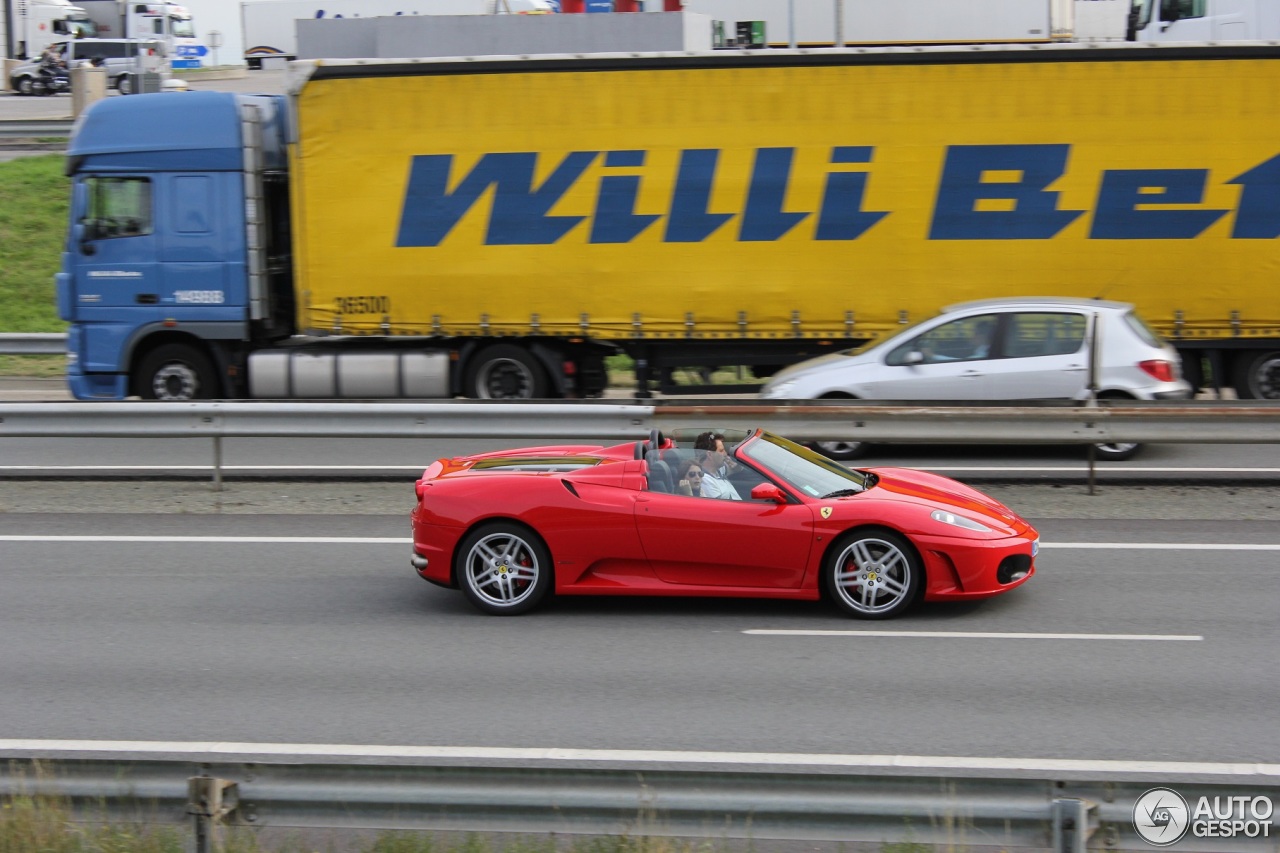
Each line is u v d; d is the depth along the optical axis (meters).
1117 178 29.97
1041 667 14.42
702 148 30.88
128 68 89.00
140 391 34.22
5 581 18.88
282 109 34.78
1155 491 24.50
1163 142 29.75
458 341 33.22
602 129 31.11
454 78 31.39
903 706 13.20
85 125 33.44
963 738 12.23
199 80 99.50
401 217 32.03
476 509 16.72
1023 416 24.34
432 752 12.08
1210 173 29.75
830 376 27.73
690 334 31.56
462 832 9.98
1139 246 30.16
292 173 32.38
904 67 30.08
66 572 19.41
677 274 31.42
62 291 33.78
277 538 21.52
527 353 32.69
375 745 12.30
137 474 27.59
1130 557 19.41
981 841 8.50
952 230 30.52
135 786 9.19
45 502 24.73
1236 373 31.06
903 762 11.60
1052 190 30.12
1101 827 8.57
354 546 20.91
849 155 30.48
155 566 19.72
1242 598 17.14
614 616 16.88
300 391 33.72
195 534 21.86
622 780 8.79
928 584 16.20
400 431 25.66
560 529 16.58
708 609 17.14
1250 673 14.12
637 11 35.19
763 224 30.98
